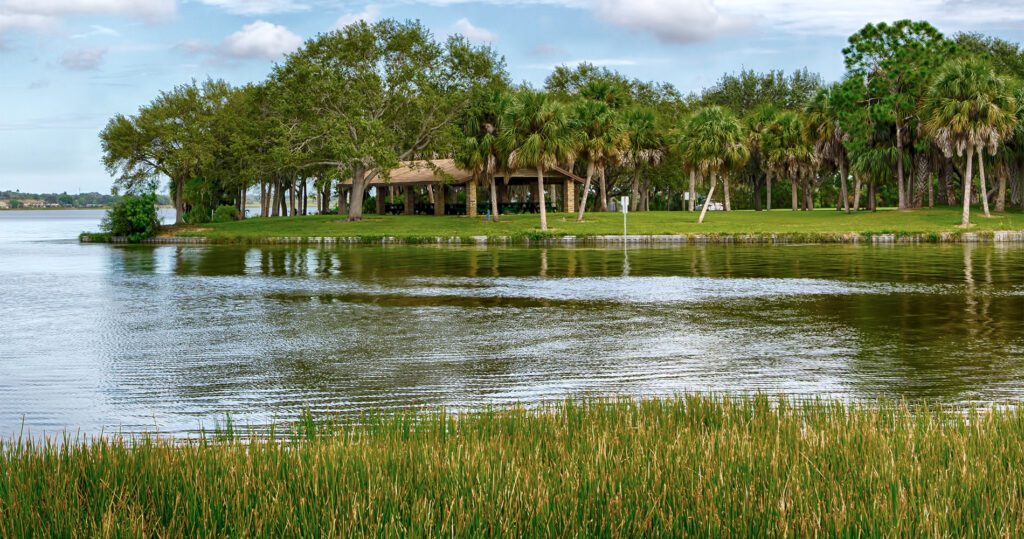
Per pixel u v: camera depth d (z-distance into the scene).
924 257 37.31
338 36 64.44
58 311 20.91
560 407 9.39
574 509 5.30
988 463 6.25
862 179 71.06
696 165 61.94
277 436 9.21
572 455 6.55
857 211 70.62
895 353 14.20
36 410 10.68
